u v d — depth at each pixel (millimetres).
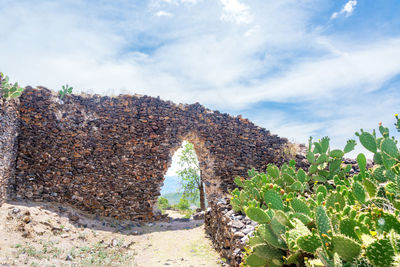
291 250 2705
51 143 9711
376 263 1710
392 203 2598
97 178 10047
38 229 6824
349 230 2111
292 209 3443
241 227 5707
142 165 10812
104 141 10562
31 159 9273
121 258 6371
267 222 3330
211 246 7191
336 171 9727
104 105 11094
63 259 5680
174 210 17422
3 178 7883
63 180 9539
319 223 2328
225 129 12734
